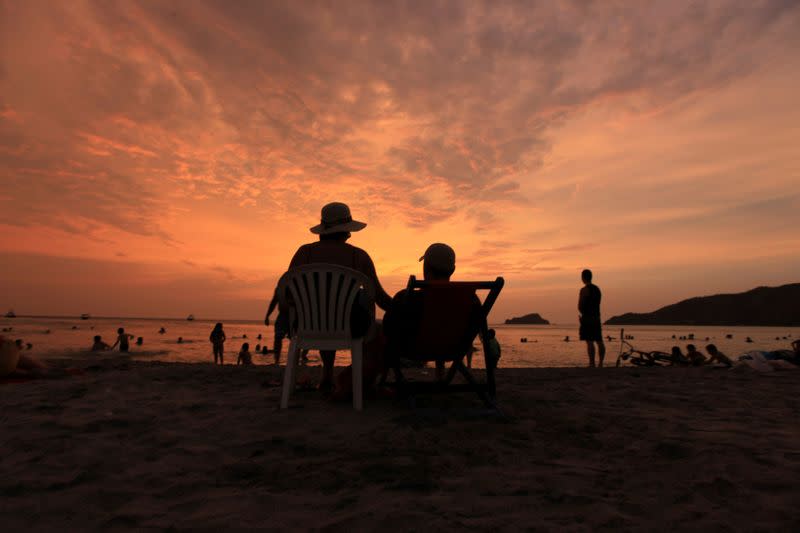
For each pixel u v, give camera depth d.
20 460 2.32
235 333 70.25
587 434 2.86
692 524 1.64
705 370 6.63
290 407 3.43
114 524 1.65
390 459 2.33
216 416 3.19
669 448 2.54
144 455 2.41
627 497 1.88
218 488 2.00
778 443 2.63
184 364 7.28
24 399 3.74
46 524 1.66
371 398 3.80
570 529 1.61
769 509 1.76
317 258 3.75
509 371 6.56
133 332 63.31
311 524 1.65
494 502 1.84
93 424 2.96
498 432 2.87
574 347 46.66
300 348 3.47
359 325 3.46
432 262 3.61
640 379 5.46
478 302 3.35
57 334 47.91
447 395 3.99
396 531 1.60
